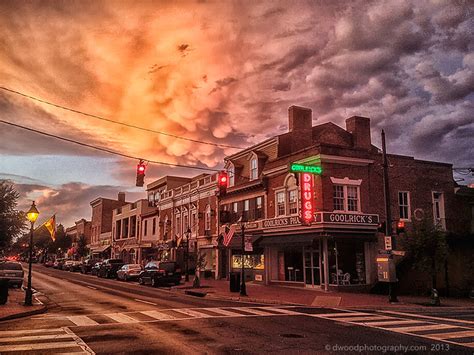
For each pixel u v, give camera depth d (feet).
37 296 75.10
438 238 66.44
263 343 33.22
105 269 137.59
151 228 173.47
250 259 103.71
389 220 64.95
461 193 98.84
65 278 133.39
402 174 91.66
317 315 49.57
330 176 82.23
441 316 49.85
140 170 61.36
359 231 82.02
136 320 45.14
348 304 60.75
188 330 38.93
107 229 240.53
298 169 75.00
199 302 64.90
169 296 75.87
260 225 98.02
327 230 79.00
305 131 100.32
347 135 103.35
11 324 42.88
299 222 84.07
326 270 79.97
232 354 29.53
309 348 31.45
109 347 31.76
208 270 123.85
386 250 64.03
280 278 93.66
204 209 130.11
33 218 61.67
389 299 63.36
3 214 91.61
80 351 30.48
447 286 83.20
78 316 48.62
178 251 143.13
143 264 150.61
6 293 59.93
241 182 111.55
